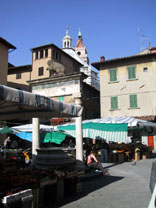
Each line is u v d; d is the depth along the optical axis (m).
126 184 8.78
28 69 35.50
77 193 7.43
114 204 6.16
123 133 14.63
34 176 5.94
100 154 17.12
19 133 16.45
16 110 6.92
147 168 12.93
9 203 4.30
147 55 26.97
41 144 18.70
